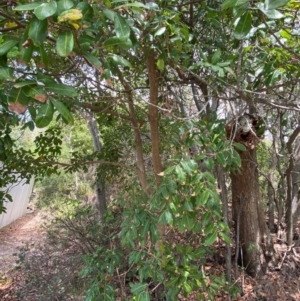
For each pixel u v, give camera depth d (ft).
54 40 3.29
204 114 6.75
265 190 14.84
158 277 6.01
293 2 5.49
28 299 10.94
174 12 5.43
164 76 7.77
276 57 6.29
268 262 11.12
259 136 8.75
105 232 11.32
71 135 19.60
